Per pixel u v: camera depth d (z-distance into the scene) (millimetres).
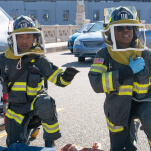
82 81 7949
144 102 2580
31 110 2914
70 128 4348
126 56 2492
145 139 3891
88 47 10797
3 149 2863
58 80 2852
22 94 2854
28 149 2811
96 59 2572
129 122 2668
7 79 2879
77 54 11078
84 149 2832
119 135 2643
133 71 2398
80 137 4016
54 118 2926
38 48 2842
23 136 2953
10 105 2961
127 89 2520
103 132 4188
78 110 5266
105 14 2660
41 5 48375
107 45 2529
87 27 14258
